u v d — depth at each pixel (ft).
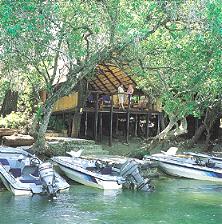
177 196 45.88
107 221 34.86
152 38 53.36
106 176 47.83
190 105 62.03
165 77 61.36
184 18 44.96
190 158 62.08
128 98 74.13
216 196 46.34
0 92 92.73
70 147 60.95
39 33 46.52
